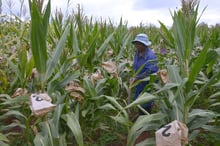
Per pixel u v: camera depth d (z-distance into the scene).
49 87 2.99
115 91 4.08
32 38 2.55
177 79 2.73
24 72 3.27
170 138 2.16
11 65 3.37
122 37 6.21
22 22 5.60
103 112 4.04
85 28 5.16
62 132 3.27
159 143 2.19
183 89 2.74
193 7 2.82
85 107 3.57
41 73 2.73
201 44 7.74
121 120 2.88
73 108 3.58
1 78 4.14
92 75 3.83
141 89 4.46
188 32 2.70
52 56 2.84
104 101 3.90
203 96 4.70
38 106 2.37
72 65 3.88
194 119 2.82
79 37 4.41
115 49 5.91
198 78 4.16
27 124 2.87
